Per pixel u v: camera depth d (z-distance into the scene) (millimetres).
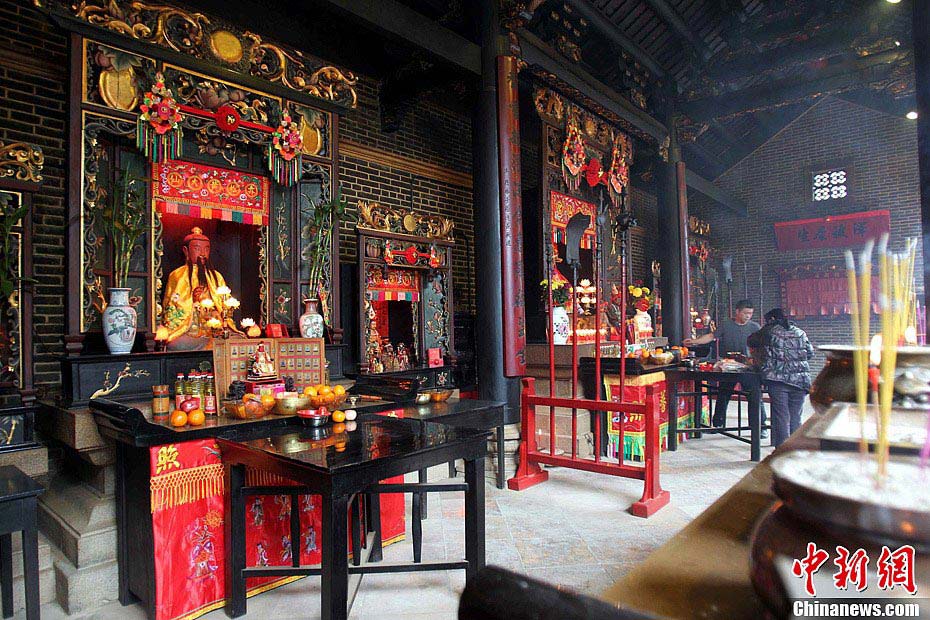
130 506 2621
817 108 11453
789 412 5277
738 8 7871
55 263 3502
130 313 3223
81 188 3156
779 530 643
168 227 4102
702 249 11047
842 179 11195
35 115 3492
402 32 4340
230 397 3047
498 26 5078
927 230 3787
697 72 8336
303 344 3482
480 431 2689
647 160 9180
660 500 3828
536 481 4434
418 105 6125
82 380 3014
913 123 10523
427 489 2625
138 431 2436
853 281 759
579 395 5395
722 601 725
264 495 2734
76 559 2652
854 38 7133
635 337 6949
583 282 6742
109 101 3275
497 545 3238
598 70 7586
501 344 4852
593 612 617
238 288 4441
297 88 4117
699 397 6203
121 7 3287
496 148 4961
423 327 5250
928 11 3893
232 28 3779
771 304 11758
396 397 3684
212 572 2605
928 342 1747
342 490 2078
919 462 750
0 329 2803
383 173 5711
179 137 3541
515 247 4918
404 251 5055
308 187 4336
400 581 2855
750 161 12133
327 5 3914
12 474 2352
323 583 2066
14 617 2502
